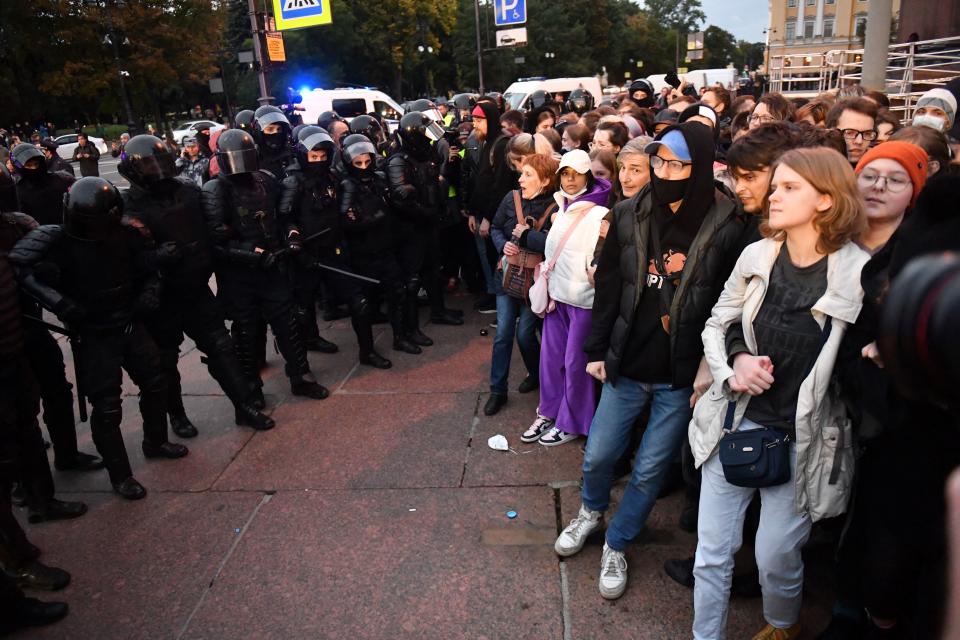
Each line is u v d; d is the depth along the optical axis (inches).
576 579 108.6
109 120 2082.9
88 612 108.0
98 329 133.6
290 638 100.0
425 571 112.4
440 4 2177.7
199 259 151.5
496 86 2309.3
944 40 407.8
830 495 78.0
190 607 107.6
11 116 1648.6
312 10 463.2
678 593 104.3
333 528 125.1
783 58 533.6
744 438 79.6
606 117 188.7
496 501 130.6
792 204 73.4
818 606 100.0
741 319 82.7
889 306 25.1
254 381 176.1
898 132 105.0
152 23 1386.6
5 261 117.5
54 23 1316.4
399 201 197.3
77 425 175.0
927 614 61.7
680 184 88.1
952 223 57.2
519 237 152.0
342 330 235.9
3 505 110.9
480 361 199.2
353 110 757.3
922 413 64.9
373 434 159.0
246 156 155.6
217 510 133.2
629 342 96.8
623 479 136.2
